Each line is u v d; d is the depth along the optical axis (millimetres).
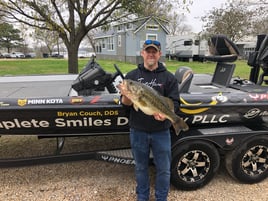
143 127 2535
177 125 2330
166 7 9344
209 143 3059
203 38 21734
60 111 2793
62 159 3119
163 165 2648
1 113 2750
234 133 3088
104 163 3803
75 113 2834
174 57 28922
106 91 3209
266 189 3229
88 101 2830
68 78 4340
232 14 16750
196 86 3734
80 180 3352
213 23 18562
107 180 3363
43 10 7895
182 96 3018
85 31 8633
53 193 3068
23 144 4324
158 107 2199
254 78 4176
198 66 18625
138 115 2523
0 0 7277
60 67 18438
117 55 28312
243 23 16172
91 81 2963
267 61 3766
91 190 3137
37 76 4551
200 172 3156
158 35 23922
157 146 2590
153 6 9219
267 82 4008
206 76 4609
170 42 28922
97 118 2926
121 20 9289
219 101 3064
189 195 3072
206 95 3086
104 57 33188
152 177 3426
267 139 3207
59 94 3111
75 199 2959
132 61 24094
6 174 3469
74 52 8812
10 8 7613
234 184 3318
